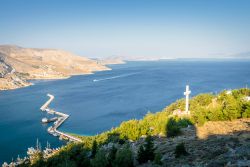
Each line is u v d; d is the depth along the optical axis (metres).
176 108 102.25
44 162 74.38
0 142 177.75
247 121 47.59
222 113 51.66
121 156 36.19
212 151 31.42
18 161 136.62
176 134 48.19
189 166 28.06
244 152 27.16
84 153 54.84
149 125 67.88
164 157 34.50
